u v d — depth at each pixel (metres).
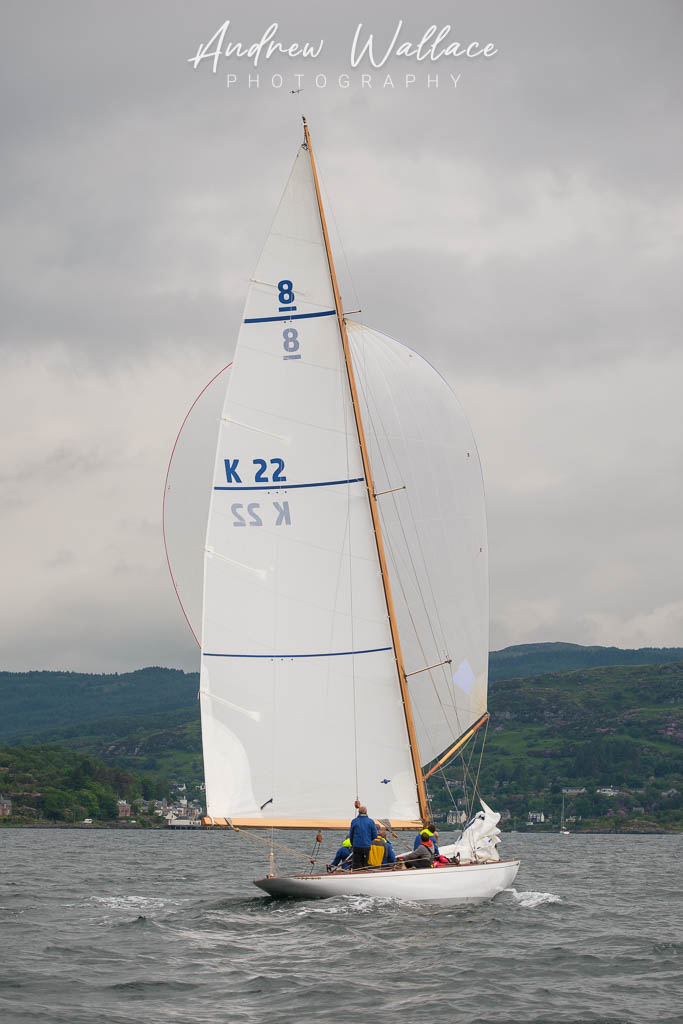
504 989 69.00
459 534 108.44
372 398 107.25
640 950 83.88
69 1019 60.91
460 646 107.75
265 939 84.12
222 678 105.50
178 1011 63.00
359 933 85.38
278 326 107.62
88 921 99.62
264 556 106.06
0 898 128.25
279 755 103.88
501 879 105.19
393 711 103.38
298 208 107.94
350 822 102.75
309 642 104.56
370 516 105.50
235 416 107.50
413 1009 63.69
